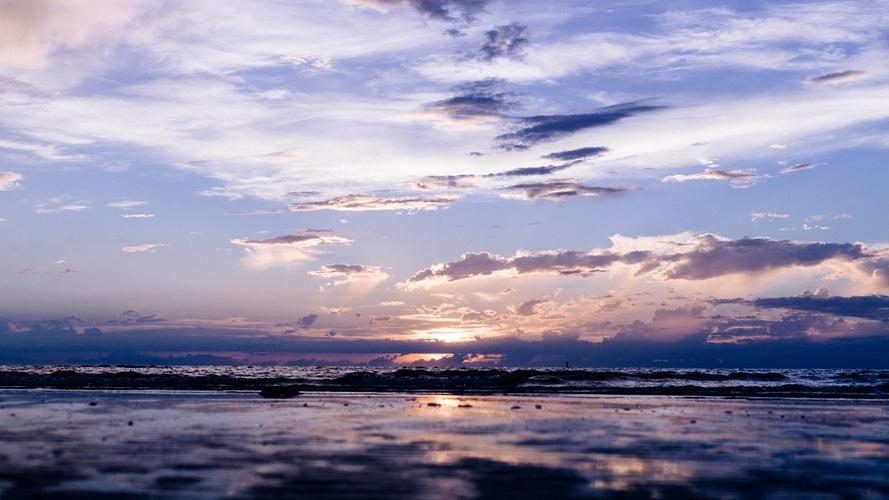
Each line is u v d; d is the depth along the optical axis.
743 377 101.06
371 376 76.81
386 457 20.89
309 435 25.95
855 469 20.30
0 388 55.28
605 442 25.25
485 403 44.88
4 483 16.44
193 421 30.61
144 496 15.25
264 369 165.12
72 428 27.41
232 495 15.45
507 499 15.64
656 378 94.75
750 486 17.55
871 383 92.19
